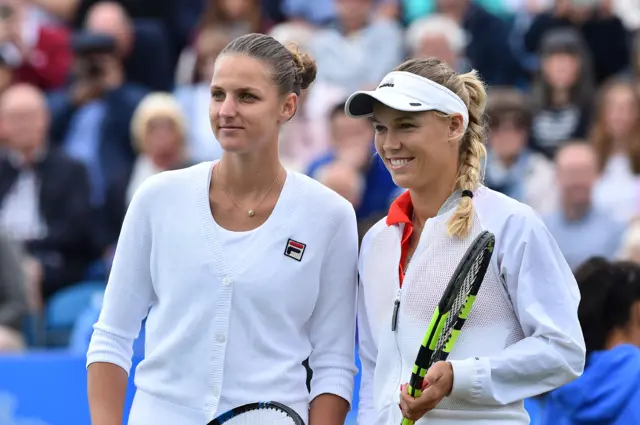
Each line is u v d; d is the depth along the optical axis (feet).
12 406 84.07
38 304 107.14
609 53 143.54
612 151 117.91
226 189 51.39
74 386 84.69
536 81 128.36
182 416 50.16
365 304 51.72
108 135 124.06
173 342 50.37
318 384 52.06
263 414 48.93
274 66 49.85
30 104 112.88
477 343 48.37
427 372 47.14
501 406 48.44
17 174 113.09
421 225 50.88
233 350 50.08
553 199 114.01
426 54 129.80
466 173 49.85
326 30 138.00
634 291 59.57
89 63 126.82
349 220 52.21
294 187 51.57
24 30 135.44
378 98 48.47
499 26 140.05
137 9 146.61
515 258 48.14
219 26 135.64
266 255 50.44
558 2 144.46
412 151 49.06
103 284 106.11
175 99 126.62
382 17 139.74
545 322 47.52
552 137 125.18
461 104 49.49
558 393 59.36
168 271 50.70
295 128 121.19
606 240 109.19
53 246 111.65
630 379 57.57
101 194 120.98
